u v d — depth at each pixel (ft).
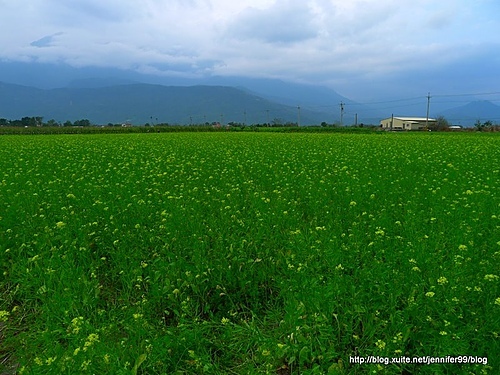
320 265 19.88
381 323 15.49
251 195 35.37
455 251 20.54
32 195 35.35
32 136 166.20
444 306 15.60
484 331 14.67
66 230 26.53
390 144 98.43
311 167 53.78
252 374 14.34
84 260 23.35
